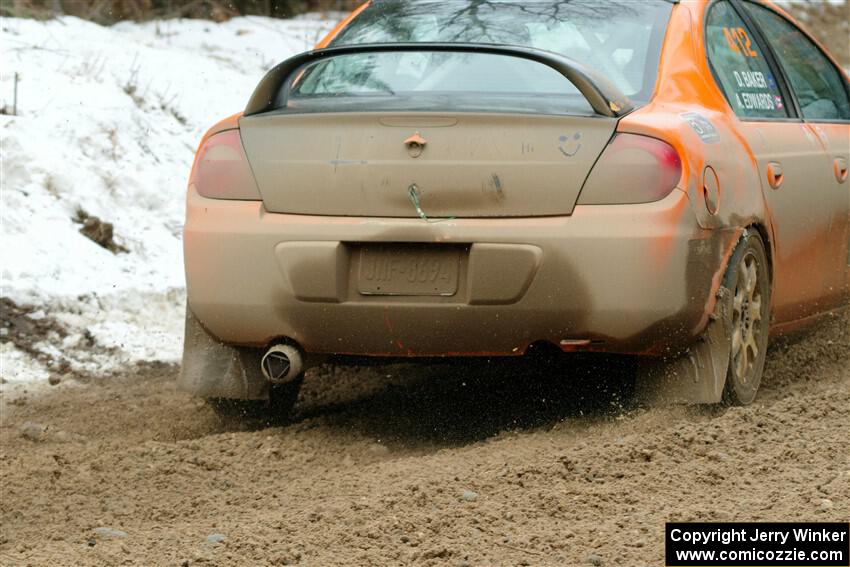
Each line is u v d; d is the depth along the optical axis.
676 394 13.97
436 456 13.47
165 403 16.91
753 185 14.63
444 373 17.67
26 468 13.48
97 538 11.41
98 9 37.12
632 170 13.08
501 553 10.43
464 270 13.28
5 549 11.36
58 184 23.41
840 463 12.30
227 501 12.46
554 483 12.13
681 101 14.47
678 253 13.12
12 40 29.39
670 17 15.45
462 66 14.76
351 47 13.62
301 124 13.70
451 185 13.23
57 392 17.72
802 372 17.02
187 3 40.44
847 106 19.05
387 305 13.40
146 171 25.28
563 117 13.19
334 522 11.30
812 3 61.47
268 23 41.28
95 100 26.84
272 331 13.88
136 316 20.81
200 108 29.70
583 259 13.03
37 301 20.02
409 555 10.45
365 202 13.42
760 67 16.69
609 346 13.38
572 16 15.46
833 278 17.33
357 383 17.48
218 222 13.86
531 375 17.05
